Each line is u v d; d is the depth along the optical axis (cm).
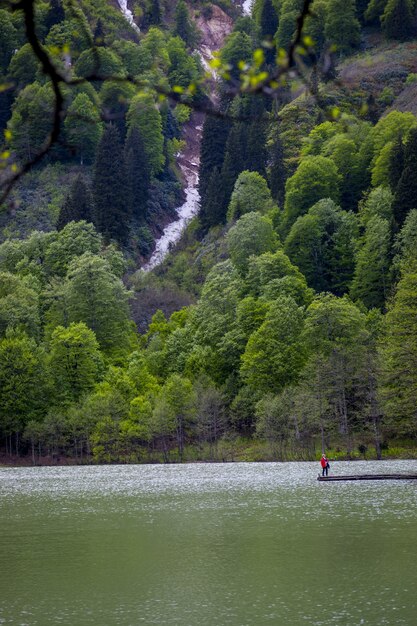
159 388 15950
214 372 16575
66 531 6003
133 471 12306
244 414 14650
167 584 4297
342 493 7869
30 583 4375
